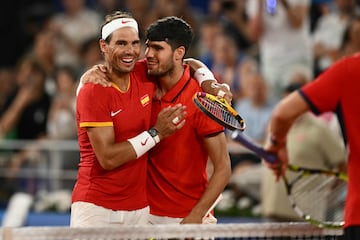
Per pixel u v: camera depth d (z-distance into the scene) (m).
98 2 39.88
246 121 31.17
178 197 16.39
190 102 15.95
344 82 13.65
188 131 15.98
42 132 35.09
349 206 13.64
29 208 30.88
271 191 24.92
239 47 34.84
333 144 24.61
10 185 32.50
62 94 34.44
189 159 16.20
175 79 15.94
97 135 15.06
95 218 15.51
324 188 17.73
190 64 16.59
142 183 15.87
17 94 35.84
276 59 32.03
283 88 31.83
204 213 15.67
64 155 31.73
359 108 13.59
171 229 13.98
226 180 15.84
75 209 15.70
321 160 24.70
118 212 15.58
